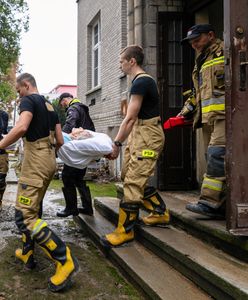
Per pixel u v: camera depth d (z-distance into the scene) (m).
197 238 3.53
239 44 2.76
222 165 3.38
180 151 5.49
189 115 3.94
